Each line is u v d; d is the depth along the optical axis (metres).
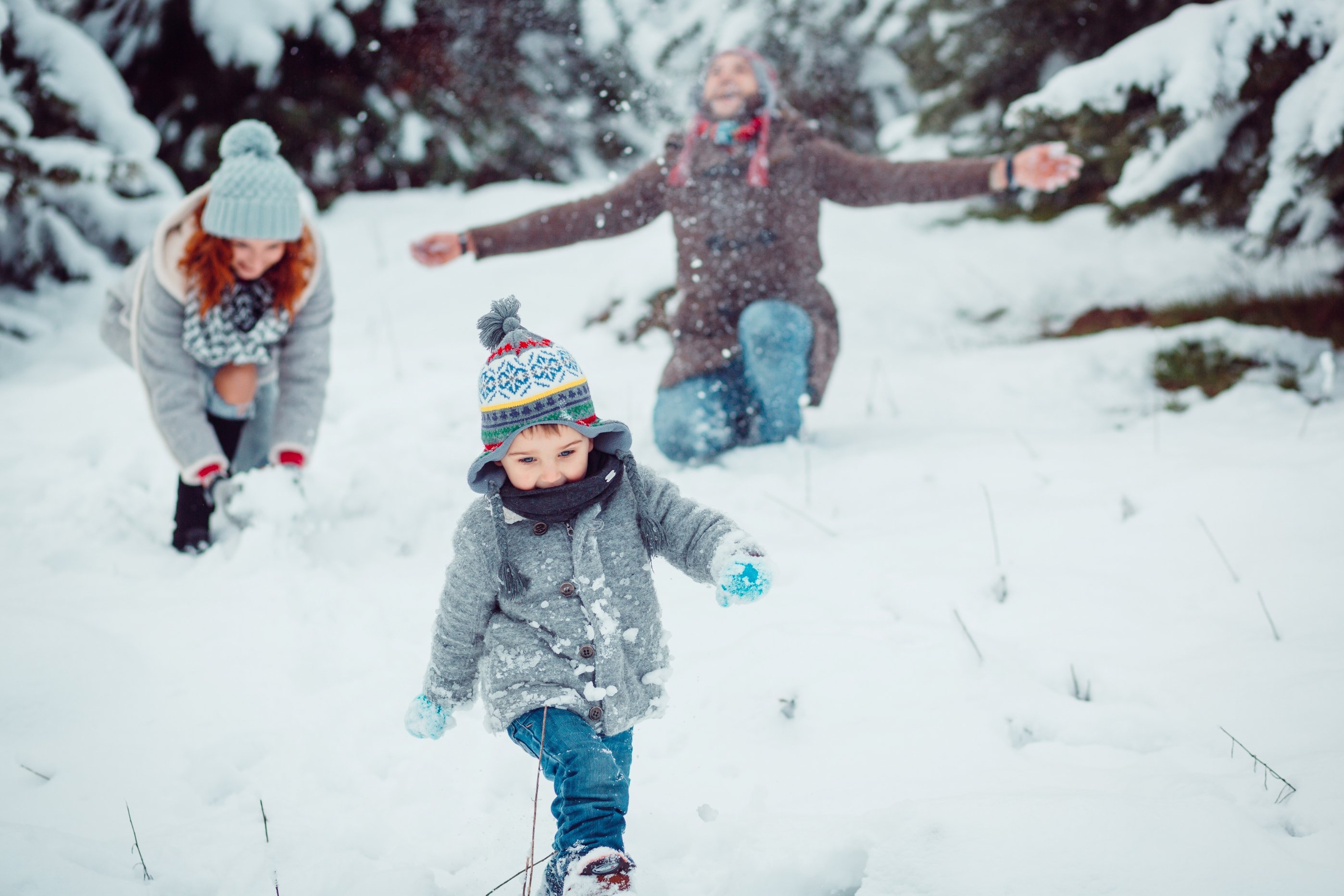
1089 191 7.76
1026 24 7.11
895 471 4.53
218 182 3.64
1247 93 5.32
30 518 4.36
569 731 2.08
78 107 7.62
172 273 3.77
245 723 2.84
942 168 4.46
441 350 7.02
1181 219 5.95
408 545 4.09
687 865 2.19
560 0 9.35
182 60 9.10
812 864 2.10
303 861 2.22
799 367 4.77
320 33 9.04
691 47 9.06
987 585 3.33
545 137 10.40
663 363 6.62
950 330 7.11
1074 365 5.91
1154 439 4.66
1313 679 2.58
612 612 2.17
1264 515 3.50
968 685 2.78
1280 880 1.85
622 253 8.45
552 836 2.33
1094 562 3.45
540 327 7.59
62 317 7.80
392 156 9.86
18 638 3.15
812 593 3.43
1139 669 2.78
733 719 2.74
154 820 2.45
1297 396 5.09
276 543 3.89
